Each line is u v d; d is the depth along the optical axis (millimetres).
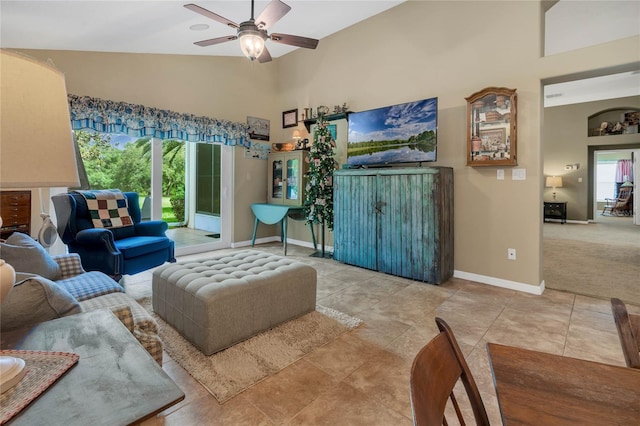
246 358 2008
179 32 3654
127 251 3059
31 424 643
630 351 849
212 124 4871
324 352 2105
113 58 3973
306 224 5105
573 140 8922
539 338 2311
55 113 790
